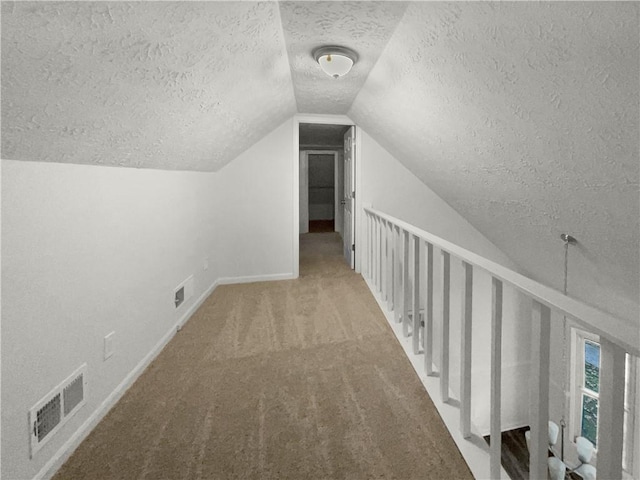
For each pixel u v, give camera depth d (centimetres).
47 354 129
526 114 138
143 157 190
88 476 128
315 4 136
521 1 95
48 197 130
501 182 212
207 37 125
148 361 207
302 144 658
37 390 124
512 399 413
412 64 173
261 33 150
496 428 118
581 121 120
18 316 116
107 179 169
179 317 260
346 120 380
